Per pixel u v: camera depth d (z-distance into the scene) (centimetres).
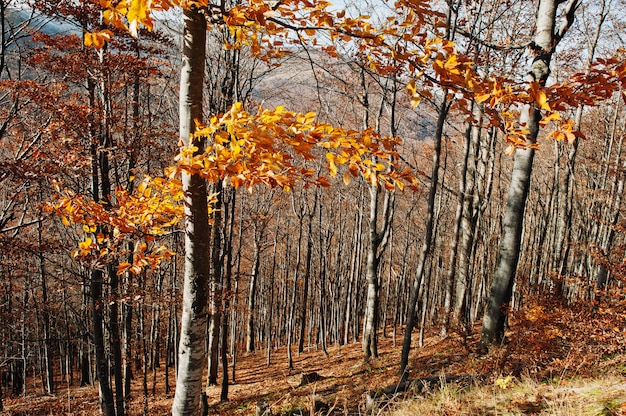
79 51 829
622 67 236
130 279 888
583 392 390
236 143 228
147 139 877
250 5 258
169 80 1100
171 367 2444
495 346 716
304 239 3009
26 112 973
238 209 1959
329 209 2489
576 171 1941
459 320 1012
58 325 2095
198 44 298
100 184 833
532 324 575
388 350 1756
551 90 258
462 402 424
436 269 2706
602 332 494
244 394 1389
